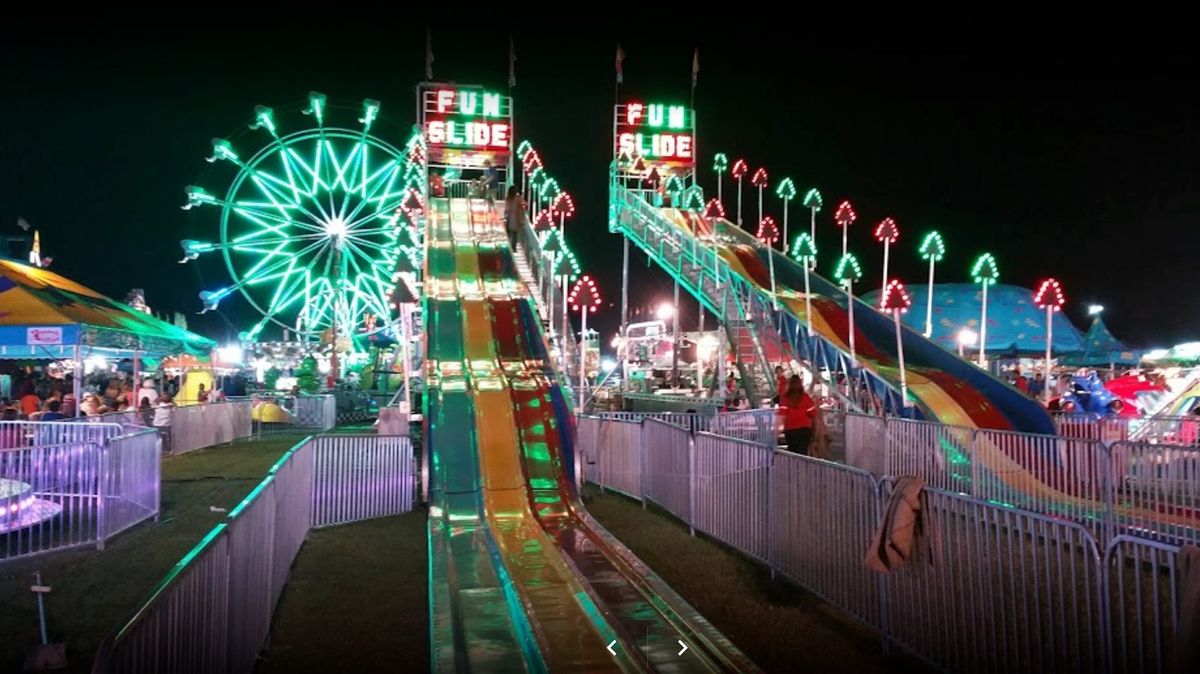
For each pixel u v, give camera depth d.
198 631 5.81
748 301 36.41
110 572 11.45
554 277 31.27
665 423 15.84
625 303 38.00
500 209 47.53
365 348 58.19
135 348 24.05
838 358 29.59
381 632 9.32
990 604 6.98
